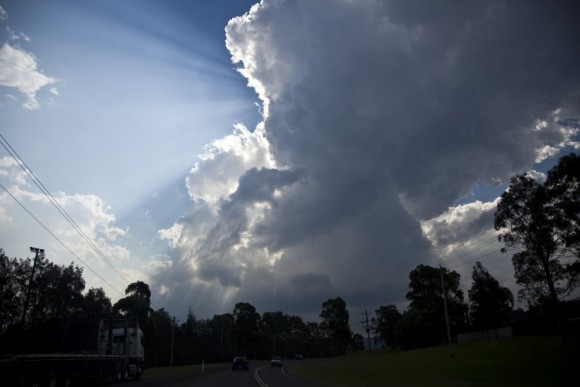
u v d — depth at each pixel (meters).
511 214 50.97
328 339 178.50
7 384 19.16
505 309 84.50
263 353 159.62
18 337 47.44
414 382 30.06
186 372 52.09
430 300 94.38
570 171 47.16
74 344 58.84
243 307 131.50
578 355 37.00
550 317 62.34
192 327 129.50
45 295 63.41
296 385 29.55
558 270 49.00
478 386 25.66
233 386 28.25
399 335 102.25
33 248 50.19
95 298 71.81
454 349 67.44
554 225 47.91
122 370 33.97
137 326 39.38
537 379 27.67
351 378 36.31
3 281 58.84
